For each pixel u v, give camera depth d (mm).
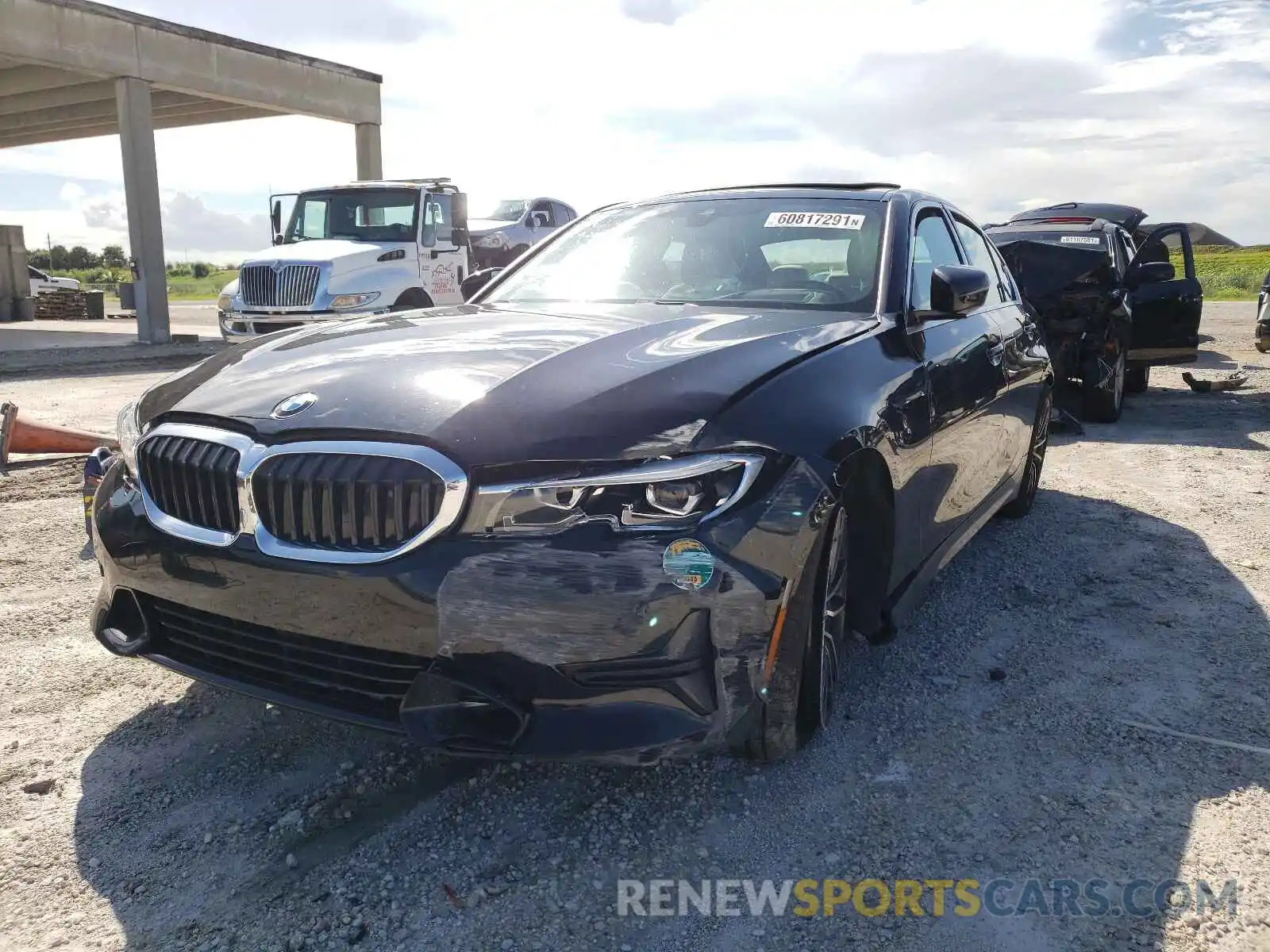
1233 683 3111
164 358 14445
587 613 1995
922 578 3188
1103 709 2936
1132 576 4129
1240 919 2012
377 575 2059
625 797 2461
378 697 2176
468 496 2037
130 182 16266
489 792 2484
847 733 2789
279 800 2445
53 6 14656
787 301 3199
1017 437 4395
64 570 4109
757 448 2168
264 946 1934
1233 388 9500
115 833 2301
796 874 2172
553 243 3975
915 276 3379
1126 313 7676
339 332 2967
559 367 2369
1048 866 2191
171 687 3076
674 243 3572
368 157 20266
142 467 2486
